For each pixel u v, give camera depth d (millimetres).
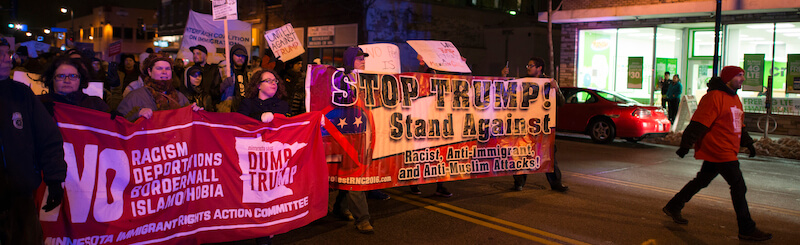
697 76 18781
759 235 5156
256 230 4445
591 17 17609
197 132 4164
